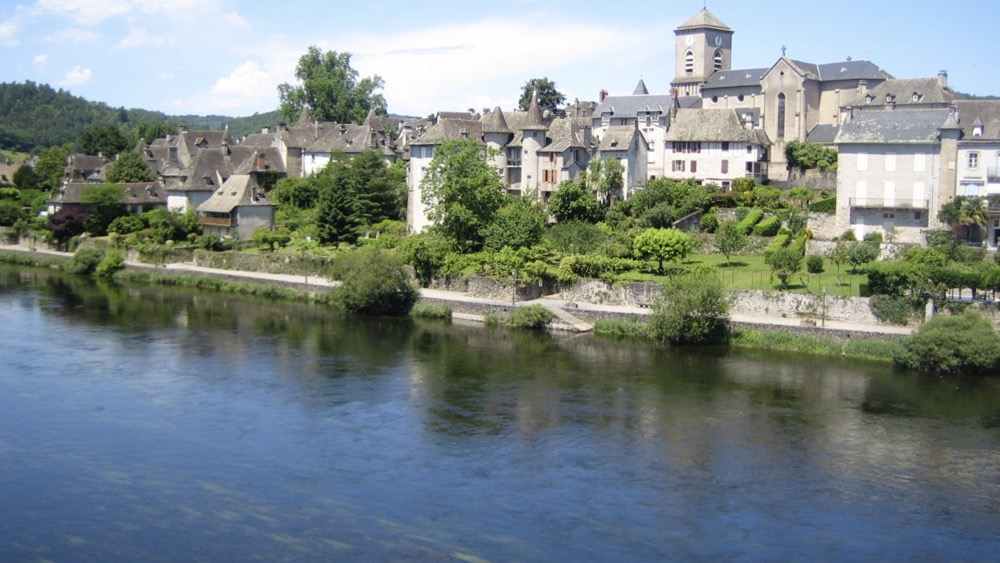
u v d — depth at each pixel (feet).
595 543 160.86
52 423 219.00
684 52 605.31
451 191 392.47
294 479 187.52
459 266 368.48
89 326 323.98
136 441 208.03
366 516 171.22
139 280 433.89
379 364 274.77
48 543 161.58
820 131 501.97
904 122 359.87
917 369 267.39
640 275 345.92
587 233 385.50
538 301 345.72
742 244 367.45
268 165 583.17
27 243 535.60
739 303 313.94
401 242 399.85
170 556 157.17
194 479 187.52
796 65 513.86
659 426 219.20
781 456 200.85
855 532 165.89
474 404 235.20
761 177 470.80
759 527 167.43
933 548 160.56
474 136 475.72
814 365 273.95
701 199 411.54
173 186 547.49
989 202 329.93
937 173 348.59
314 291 386.11
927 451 204.33
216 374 261.85
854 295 300.61
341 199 437.99
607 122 519.60
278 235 452.35
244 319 342.03
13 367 266.16
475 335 317.42
